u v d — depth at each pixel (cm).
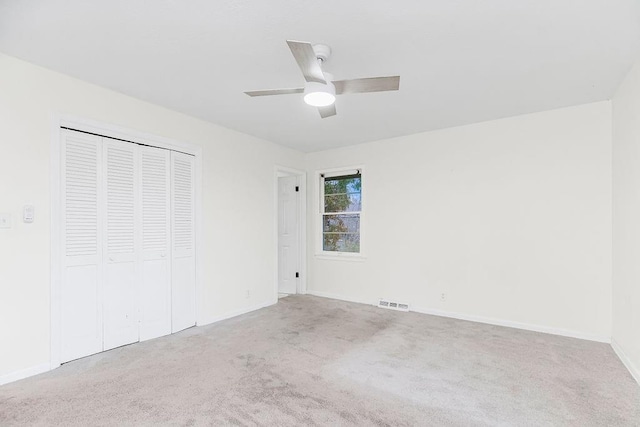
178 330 354
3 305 234
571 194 338
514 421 192
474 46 224
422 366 267
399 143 455
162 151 343
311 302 489
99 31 207
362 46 224
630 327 261
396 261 456
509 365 268
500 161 379
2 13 187
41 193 254
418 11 187
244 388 230
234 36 212
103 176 296
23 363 243
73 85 273
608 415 197
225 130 409
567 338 331
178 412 200
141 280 323
